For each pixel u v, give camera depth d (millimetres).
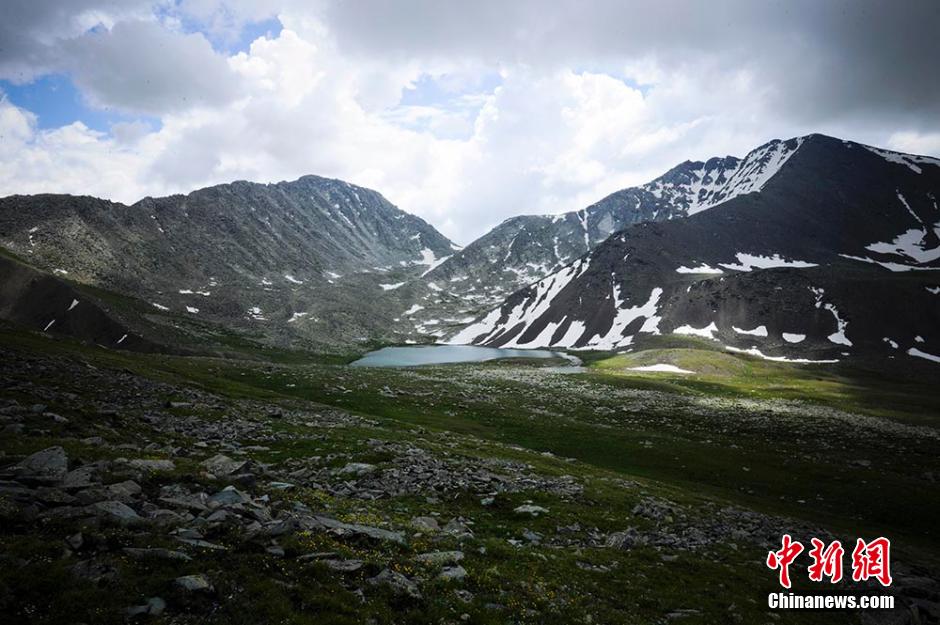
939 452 72938
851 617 24172
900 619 24250
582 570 23016
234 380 89000
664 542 30766
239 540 16234
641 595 21641
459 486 35094
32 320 155625
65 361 55750
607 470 56000
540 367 194500
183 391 56281
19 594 11438
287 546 16469
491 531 27734
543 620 16953
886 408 118062
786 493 55375
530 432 74000
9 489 15695
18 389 36938
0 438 23203
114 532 14633
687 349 191875
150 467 22094
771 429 85188
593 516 33219
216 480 22453
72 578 12289
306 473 33812
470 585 18156
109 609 11633
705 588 24094
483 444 58125
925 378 164250
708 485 57000
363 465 35875
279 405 63938
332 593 14633
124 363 70812
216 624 12109
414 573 17578
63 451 20234
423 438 55125
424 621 14836
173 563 13977
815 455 69625
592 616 18391
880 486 55969
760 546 33281
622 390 124688
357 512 24562
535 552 23844
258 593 13672
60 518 14711
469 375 149875
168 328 190875
